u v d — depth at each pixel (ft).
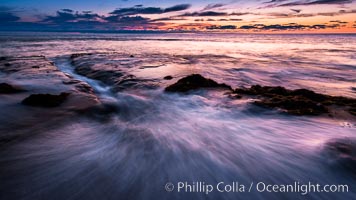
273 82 46.14
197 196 11.00
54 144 17.29
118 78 44.73
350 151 12.77
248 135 17.94
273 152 15.01
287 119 19.97
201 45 230.07
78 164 14.34
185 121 22.12
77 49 140.46
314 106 21.86
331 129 17.28
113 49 146.41
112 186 12.00
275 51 151.64
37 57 85.35
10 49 127.75
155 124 21.95
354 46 224.33
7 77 43.24
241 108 23.29
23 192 11.51
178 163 14.21
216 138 17.78
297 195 10.80
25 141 17.44
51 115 23.07
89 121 22.81
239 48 186.39
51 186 12.01
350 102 23.72
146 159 14.88
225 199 10.77
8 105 24.85
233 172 13.01
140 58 85.20
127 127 21.29
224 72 56.75
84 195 11.29
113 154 15.71
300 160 13.48
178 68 59.82
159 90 34.37
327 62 83.10
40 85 36.19
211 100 27.35
